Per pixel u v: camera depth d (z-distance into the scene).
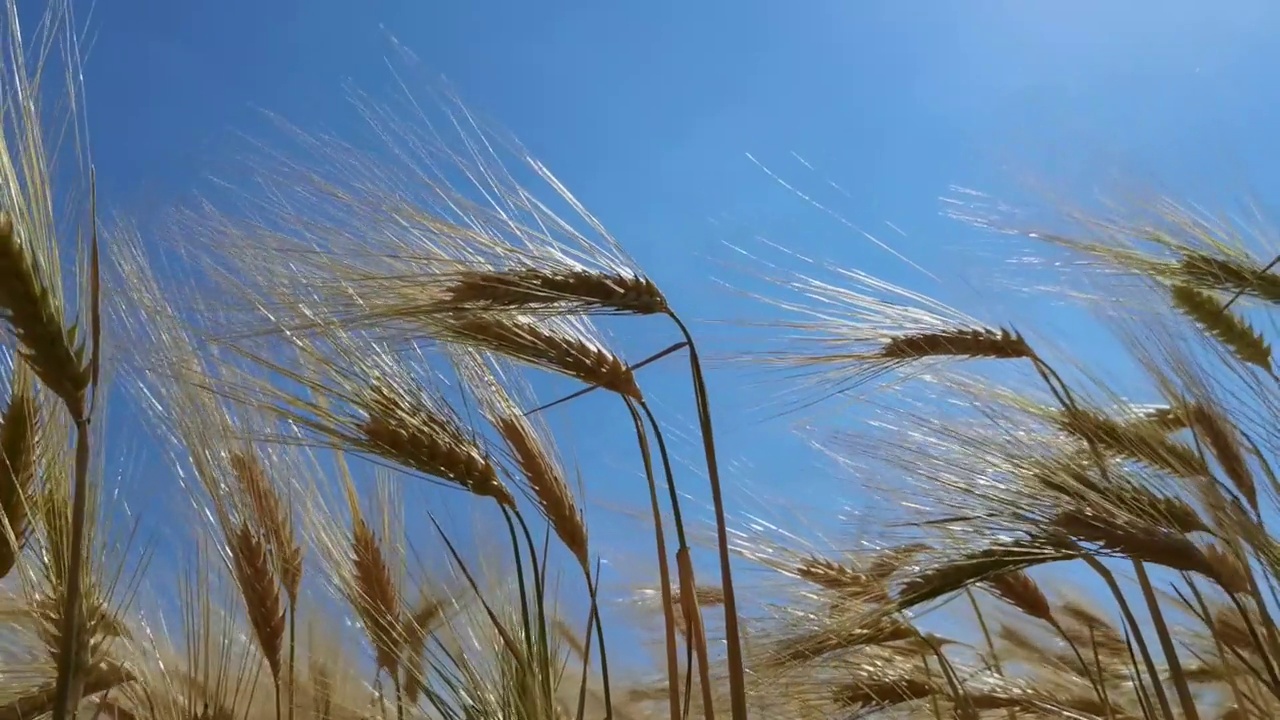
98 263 0.36
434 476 0.46
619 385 0.50
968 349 0.59
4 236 0.33
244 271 0.46
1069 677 0.65
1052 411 0.59
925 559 0.54
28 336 0.34
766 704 0.58
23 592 0.43
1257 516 0.55
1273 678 0.49
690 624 0.48
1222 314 0.61
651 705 0.64
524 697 0.45
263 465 0.52
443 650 0.46
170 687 0.49
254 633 0.50
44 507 0.41
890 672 0.61
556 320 0.51
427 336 0.47
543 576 0.47
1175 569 0.51
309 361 0.46
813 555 0.61
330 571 0.52
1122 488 0.53
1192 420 0.57
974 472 0.54
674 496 0.49
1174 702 0.64
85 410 0.36
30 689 0.46
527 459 0.50
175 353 0.46
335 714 0.54
